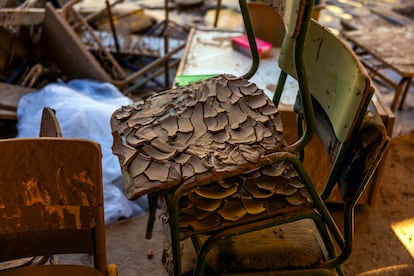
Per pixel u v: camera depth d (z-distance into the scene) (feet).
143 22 11.64
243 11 4.58
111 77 9.86
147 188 3.43
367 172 3.59
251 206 3.80
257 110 4.06
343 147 3.74
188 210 3.78
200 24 12.51
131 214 6.56
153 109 4.20
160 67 10.76
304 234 4.41
